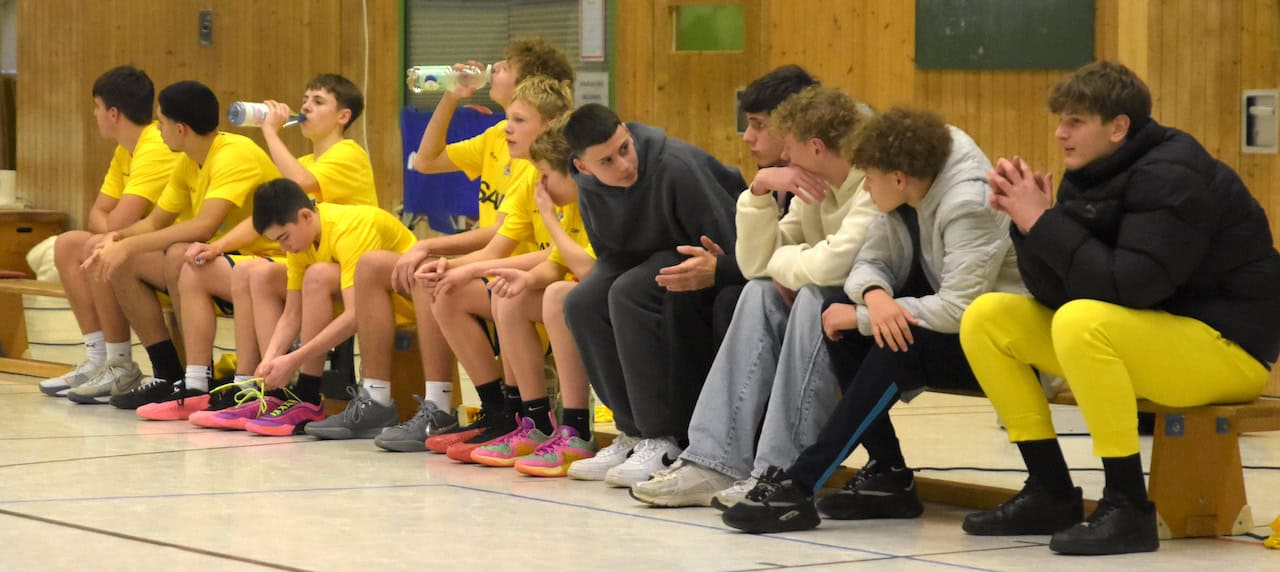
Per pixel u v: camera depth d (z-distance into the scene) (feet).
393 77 32.60
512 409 17.67
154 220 22.33
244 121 21.80
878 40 25.38
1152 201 11.80
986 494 14.39
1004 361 12.69
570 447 16.38
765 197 14.38
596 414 20.74
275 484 15.43
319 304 19.39
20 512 13.58
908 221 13.62
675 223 15.51
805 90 14.29
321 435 19.06
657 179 15.29
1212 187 12.03
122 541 12.26
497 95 19.27
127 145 23.65
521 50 19.15
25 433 19.22
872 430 13.92
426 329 18.26
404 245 20.24
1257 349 12.50
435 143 20.80
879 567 11.45
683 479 14.23
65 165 36.78
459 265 17.80
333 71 34.19
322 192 21.53
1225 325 12.35
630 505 14.39
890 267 13.71
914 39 25.00
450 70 20.48
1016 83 24.34
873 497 13.85
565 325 16.43
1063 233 12.01
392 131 32.68
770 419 13.62
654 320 15.19
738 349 14.25
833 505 13.82
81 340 30.60
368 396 19.27
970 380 13.41
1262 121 22.36
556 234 16.49
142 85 23.47
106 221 24.25
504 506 14.28
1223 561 11.82
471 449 17.16
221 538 12.43
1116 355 11.98
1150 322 12.04
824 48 25.94
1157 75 23.06
